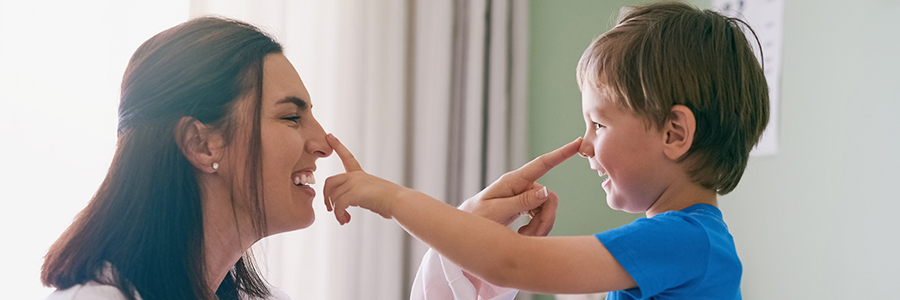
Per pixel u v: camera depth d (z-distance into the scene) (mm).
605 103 908
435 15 2330
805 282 1766
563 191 2584
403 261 2287
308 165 851
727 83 875
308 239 2100
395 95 2273
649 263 754
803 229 1782
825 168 1709
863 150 1590
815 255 1734
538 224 961
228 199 752
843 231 1645
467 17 2393
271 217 786
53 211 1718
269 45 803
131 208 696
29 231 1688
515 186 963
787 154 1852
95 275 658
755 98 916
